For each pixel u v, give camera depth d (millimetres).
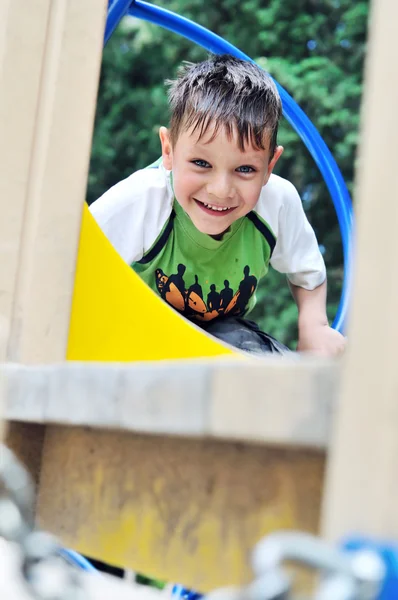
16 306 1515
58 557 719
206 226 2578
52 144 1552
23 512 767
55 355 1521
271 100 2633
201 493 1104
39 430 1419
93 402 1109
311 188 7781
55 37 1584
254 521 1015
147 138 8148
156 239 2664
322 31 7918
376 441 749
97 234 1819
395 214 775
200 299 2738
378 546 717
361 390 767
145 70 8273
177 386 968
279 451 996
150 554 1180
